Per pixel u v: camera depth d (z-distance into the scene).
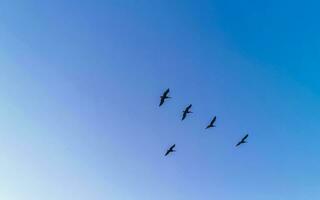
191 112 68.88
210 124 72.56
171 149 73.75
